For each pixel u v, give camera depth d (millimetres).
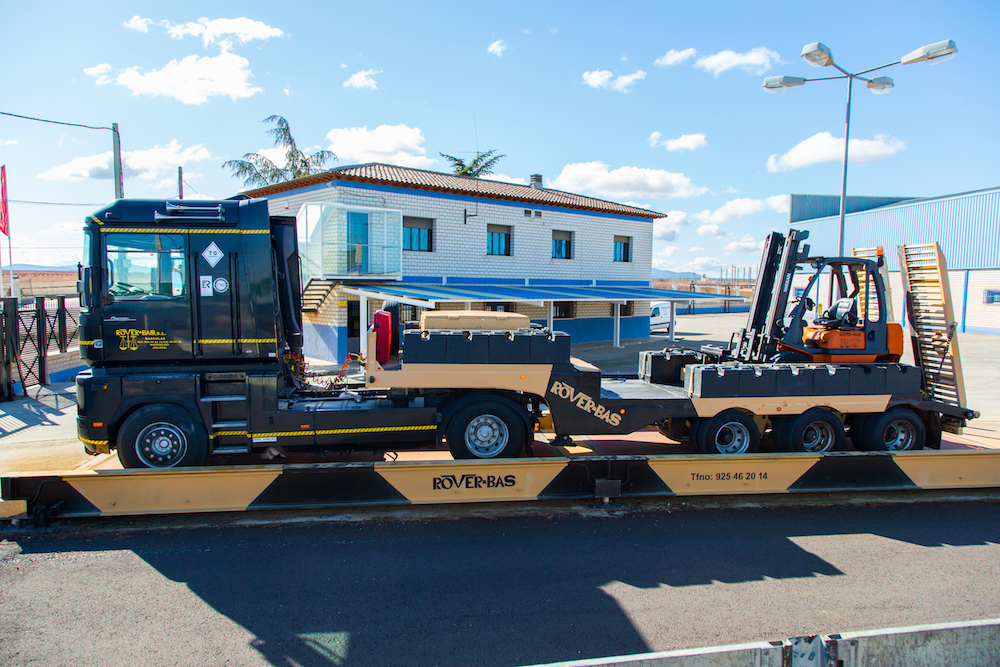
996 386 13617
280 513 5473
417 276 18703
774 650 2619
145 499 5105
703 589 4180
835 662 2686
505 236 21500
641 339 25875
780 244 7402
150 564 4461
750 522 5441
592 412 6207
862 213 33438
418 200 18641
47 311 13328
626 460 5629
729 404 6465
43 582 4172
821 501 6004
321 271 16297
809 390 6590
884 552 4836
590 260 24047
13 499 4973
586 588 4172
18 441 8328
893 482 6008
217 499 5180
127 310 5609
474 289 17656
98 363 5641
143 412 5590
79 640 3480
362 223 16781
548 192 25297
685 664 2553
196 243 5691
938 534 5215
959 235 28312
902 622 3777
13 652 3350
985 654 2867
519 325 6742
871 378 6703
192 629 3611
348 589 4125
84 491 5035
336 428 5891
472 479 5465
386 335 5992
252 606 3883
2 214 16781
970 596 4133
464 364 5949
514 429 6117
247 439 5887
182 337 5703
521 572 4406
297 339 6965
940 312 7031
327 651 3410
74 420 9719
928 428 7152
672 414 6402
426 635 3574
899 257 7496
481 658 3352
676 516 5566
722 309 50750
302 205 17453
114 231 5562
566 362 6117
